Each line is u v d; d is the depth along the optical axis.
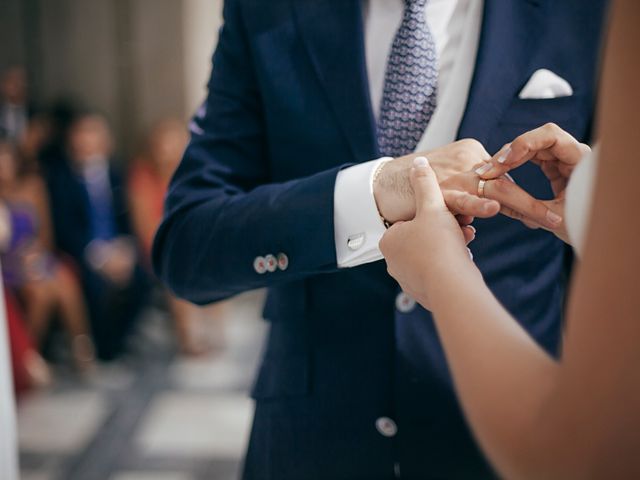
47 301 4.32
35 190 4.55
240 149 1.04
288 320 1.04
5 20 5.88
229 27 1.03
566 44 0.94
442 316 0.53
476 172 0.78
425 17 0.97
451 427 0.96
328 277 1.00
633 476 0.41
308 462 1.02
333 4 0.97
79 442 3.41
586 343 0.41
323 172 0.91
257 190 0.96
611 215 0.41
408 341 0.97
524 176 0.92
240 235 0.94
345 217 0.87
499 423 0.46
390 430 0.98
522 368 0.47
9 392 1.24
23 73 5.31
